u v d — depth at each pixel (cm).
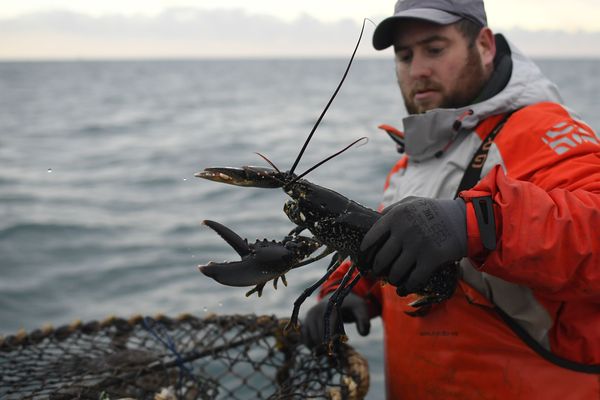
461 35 213
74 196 1073
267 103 3994
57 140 1938
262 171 162
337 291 175
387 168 1251
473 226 150
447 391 198
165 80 9781
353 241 160
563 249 148
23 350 246
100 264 712
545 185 172
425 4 214
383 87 6128
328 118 2716
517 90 204
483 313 189
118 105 3941
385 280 163
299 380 221
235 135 2083
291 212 166
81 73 14138
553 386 179
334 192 164
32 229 859
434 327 199
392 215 152
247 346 247
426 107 222
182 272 673
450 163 205
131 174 1283
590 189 161
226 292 598
